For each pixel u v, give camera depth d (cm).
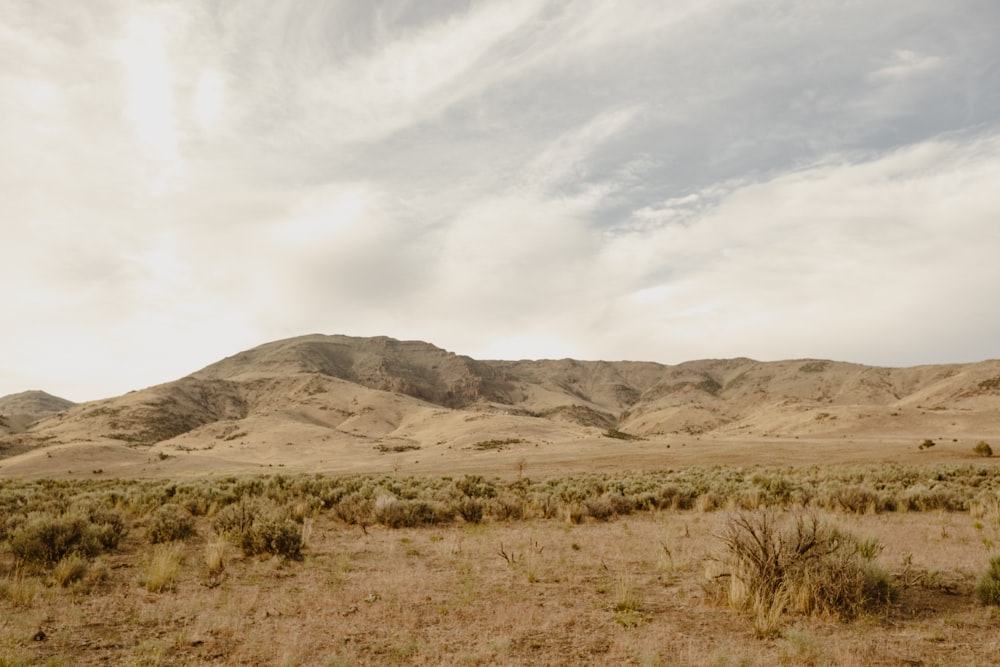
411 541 1562
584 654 685
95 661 663
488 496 2748
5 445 15750
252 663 665
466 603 916
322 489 2789
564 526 1833
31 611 840
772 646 697
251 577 1107
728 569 948
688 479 3534
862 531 1528
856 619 793
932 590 950
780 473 4072
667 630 766
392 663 659
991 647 683
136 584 1037
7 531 1350
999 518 1664
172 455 12119
